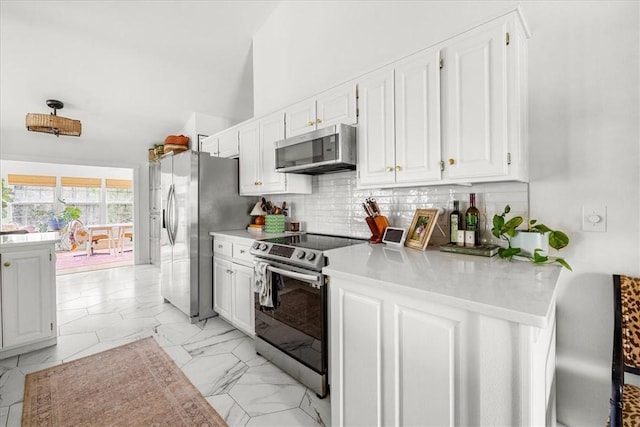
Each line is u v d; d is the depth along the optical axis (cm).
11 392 180
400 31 213
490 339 89
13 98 380
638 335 120
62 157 468
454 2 184
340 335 132
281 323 204
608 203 135
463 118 150
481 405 92
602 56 134
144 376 198
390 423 115
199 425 155
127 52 346
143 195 555
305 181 271
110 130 488
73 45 327
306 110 239
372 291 119
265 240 232
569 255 144
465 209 181
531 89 152
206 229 300
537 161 152
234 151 329
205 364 213
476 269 129
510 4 160
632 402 107
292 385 189
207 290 301
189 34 329
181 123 493
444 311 99
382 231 206
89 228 673
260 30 343
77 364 212
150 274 481
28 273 228
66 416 161
